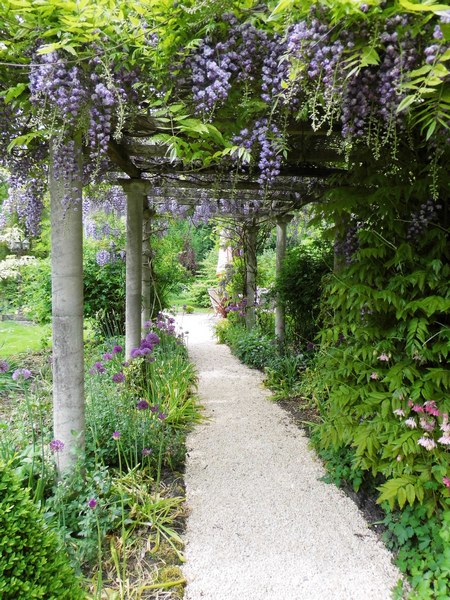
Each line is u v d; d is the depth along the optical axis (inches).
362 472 101.3
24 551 46.8
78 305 90.7
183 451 120.3
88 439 106.7
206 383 208.2
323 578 76.6
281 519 94.3
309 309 217.3
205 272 564.7
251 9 73.4
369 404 92.4
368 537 88.8
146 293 222.2
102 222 220.2
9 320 322.0
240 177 149.9
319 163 141.4
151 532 86.8
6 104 86.6
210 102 79.7
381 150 100.0
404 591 73.3
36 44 73.9
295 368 200.4
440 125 71.7
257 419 156.3
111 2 69.8
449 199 97.7
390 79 62.5
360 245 111.6
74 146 84.0
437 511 78.7
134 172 154.2
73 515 80.7
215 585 74.5
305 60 65.5
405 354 95.8
